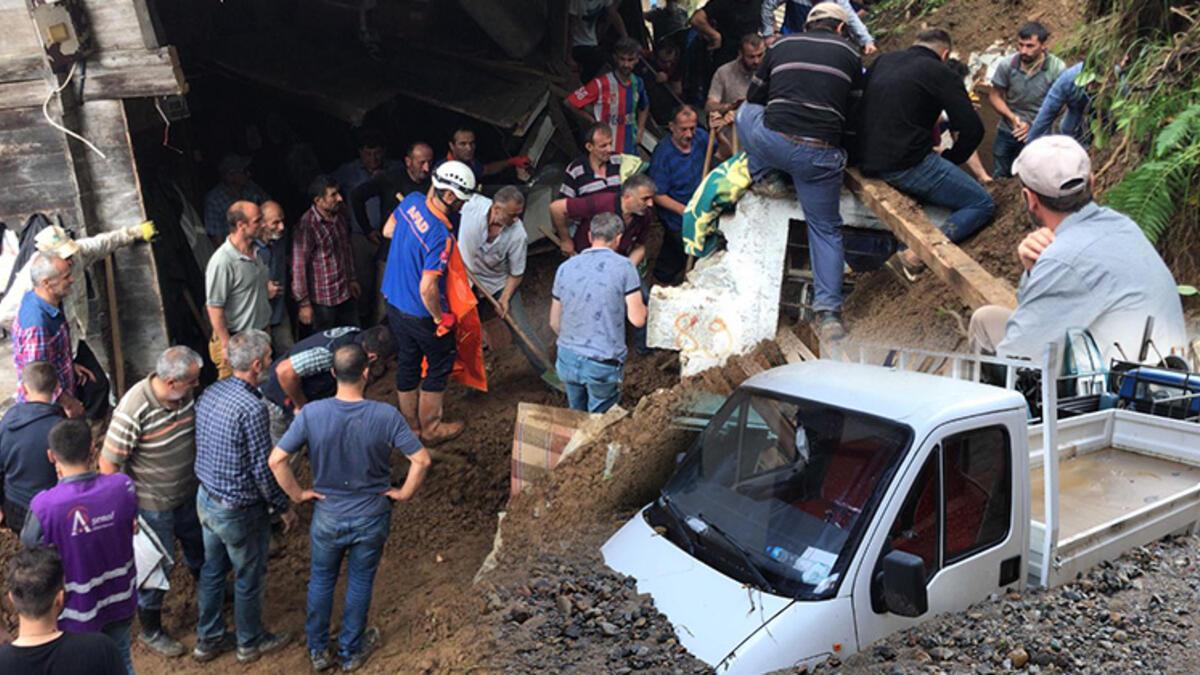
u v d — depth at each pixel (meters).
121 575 4.70
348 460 5.07
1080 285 4.68
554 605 4.66
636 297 6.39
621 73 9.92
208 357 8.71
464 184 6.62
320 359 6.00
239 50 10.55
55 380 5.56
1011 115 8.38
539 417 6.04
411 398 7.38
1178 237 6.01
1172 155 5.96
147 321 7.68
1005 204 6.64
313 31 11.40
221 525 5.22
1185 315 5.75
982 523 4.20
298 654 5.56
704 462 4.71
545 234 10.20
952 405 4.18
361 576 5.23
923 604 3.65
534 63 11.95
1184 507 4.86
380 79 10.66
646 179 7.45
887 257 6.98
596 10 12.45
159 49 7.20
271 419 6.02
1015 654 3.67
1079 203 4.77
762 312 6.87
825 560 3.94
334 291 8.43
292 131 11.15
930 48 6.06
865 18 12.60
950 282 5.46
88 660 3.58
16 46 7.01
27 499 5.40
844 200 6.76
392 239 7.01
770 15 10.76
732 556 4.18
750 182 6.75
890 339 6.21
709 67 12.54
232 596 6.15
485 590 5.18
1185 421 5.12
